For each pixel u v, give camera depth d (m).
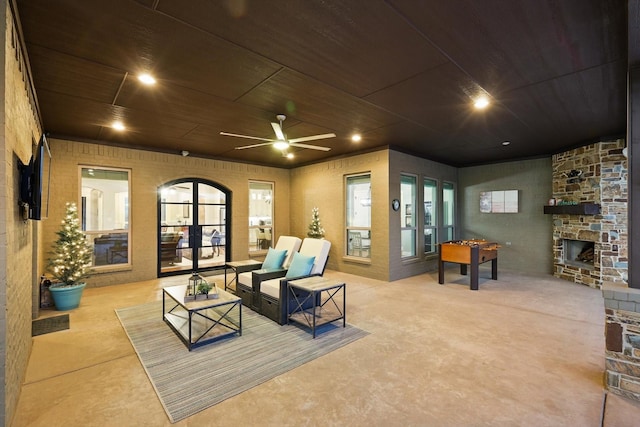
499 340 3.17
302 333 3.38
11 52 1.90
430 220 7.18
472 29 2.22
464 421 1.95
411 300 4.63
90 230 5.37
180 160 6.37
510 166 7.07
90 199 5.38
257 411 2.06
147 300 4.59
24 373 2.48
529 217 6.77
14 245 2.03
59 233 4.33
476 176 7.66
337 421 1.96
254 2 1.92
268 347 3.03
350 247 6.81
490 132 4.90
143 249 5.88
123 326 3.56
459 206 7.96
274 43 2.40
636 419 1.96
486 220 7.46
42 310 4.12
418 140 5.45
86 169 5.34
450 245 5.53
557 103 3.63
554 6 1.97
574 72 2.86
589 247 5.88
